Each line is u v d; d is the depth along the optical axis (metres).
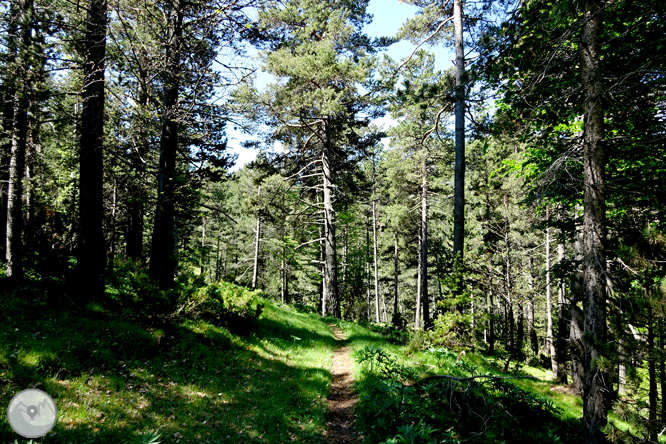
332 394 7.83
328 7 17.16
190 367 6.95
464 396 5.88
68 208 13.30
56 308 6.76
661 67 4.80
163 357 6.86
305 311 20.06
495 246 19.36
